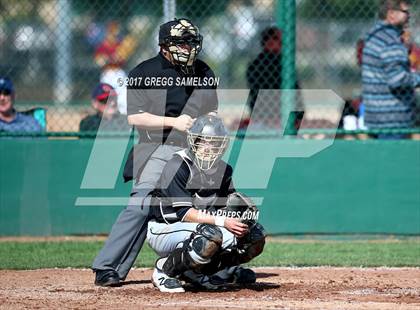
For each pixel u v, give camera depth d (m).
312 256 26.98
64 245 29.56
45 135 31.69
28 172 31.80
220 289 20.16
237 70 54.31
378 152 31.20
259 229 19.05
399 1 31.14
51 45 57.50
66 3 49.59
